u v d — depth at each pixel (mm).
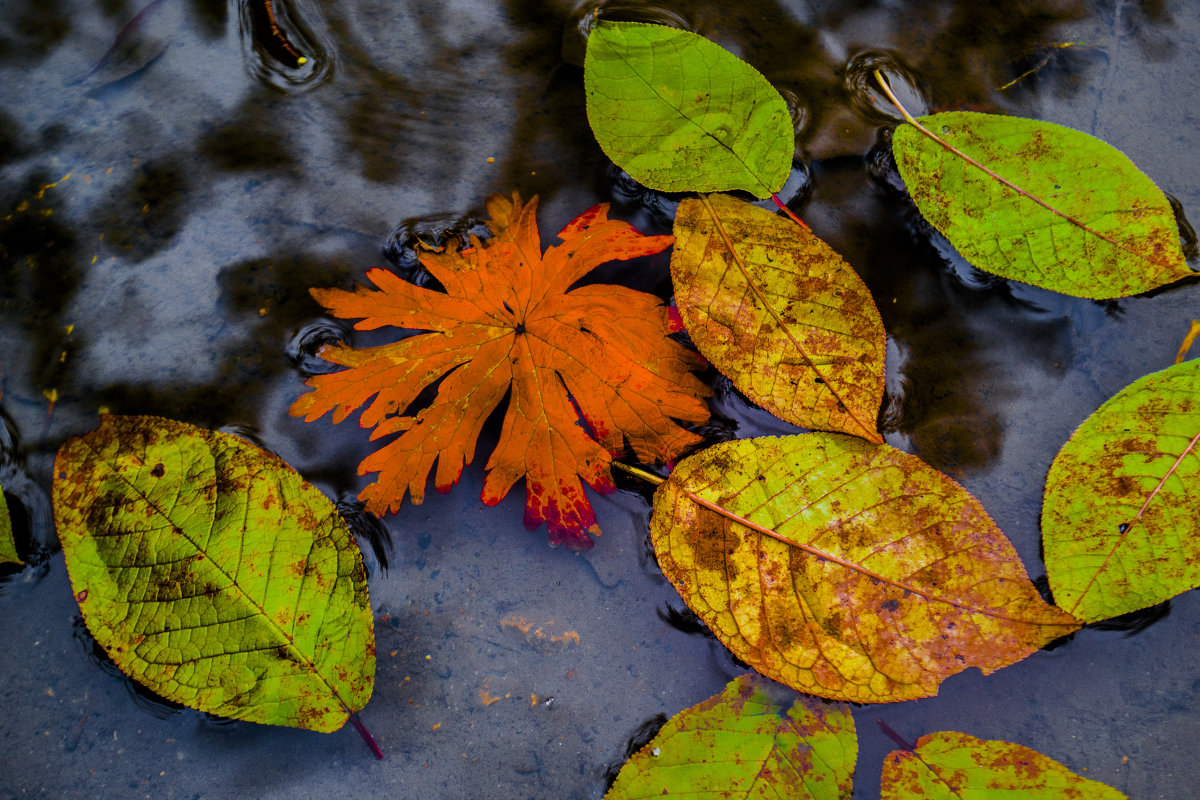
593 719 663
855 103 703
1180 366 671
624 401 670
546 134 700
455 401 670
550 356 672
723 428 677
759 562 661
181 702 651
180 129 700
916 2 714
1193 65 710
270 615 656
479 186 695
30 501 673
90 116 701
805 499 664
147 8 708
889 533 661
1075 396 683
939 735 658
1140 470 665
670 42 676
